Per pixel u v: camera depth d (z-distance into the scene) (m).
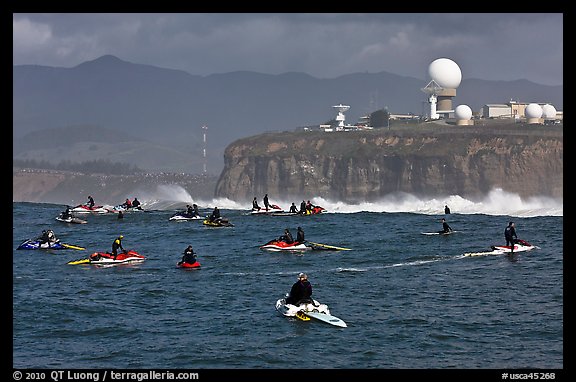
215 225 175.00
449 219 184.00
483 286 92.50
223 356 64.94
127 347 68.12
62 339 71.19
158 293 91.69
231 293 90.88
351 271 105.56
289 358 64.25
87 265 115.06
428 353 65.31
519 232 145.50
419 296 87.38
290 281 98.44
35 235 163.88
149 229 172.38
